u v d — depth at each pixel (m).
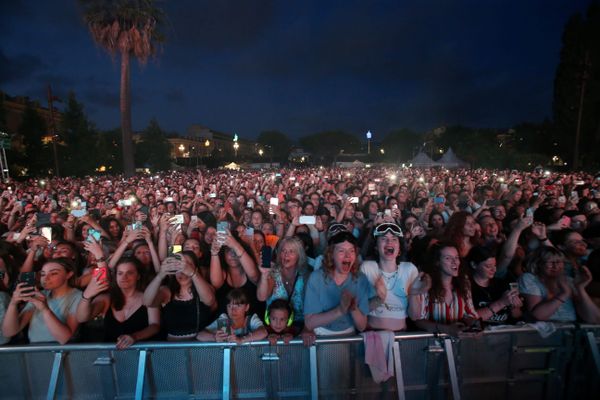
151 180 20.95
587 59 32.38
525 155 39.50
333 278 2.75
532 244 4.62
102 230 5.94
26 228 5.17
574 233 3.89
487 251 3.54
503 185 11.54
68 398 2.61
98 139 40.72
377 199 9.24
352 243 2.71
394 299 2.97
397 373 2.60
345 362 2.67
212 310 3.22
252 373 2.66
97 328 3.19
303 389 2.68
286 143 97.06
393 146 85.56
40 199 10.95
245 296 2.92
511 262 4.29
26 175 31.27
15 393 2.61
